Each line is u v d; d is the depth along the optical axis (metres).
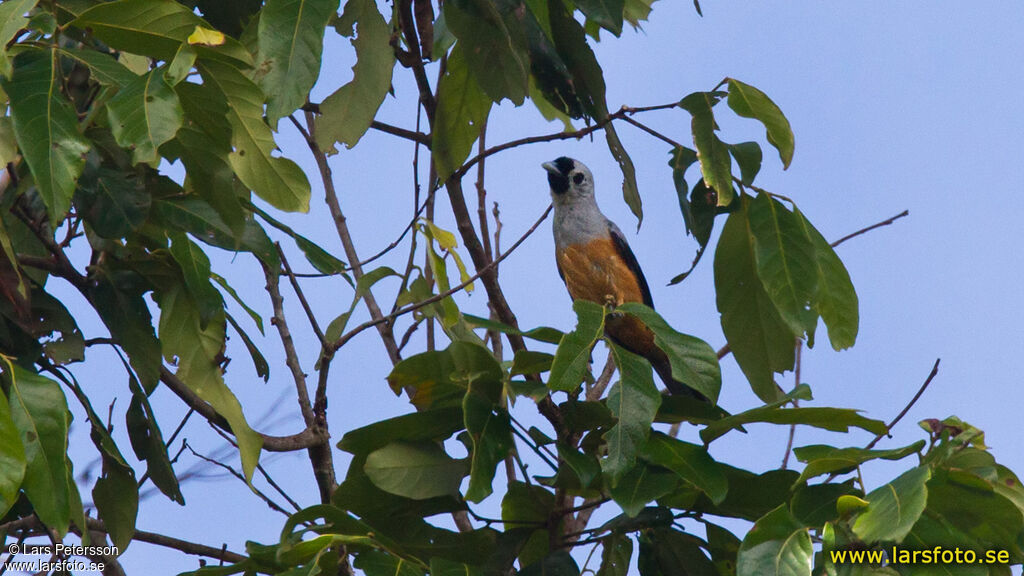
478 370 6.97
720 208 8.56
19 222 8.56
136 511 7.71
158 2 6.27
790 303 8.22
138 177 7.34
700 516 7.36
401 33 9.32
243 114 6.82
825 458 6.29
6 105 6.14
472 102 9.24
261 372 8.54
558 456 7.18
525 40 8.07
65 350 7.56
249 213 8.30
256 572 6.64
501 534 7.42
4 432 5.52
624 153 8.78
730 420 6.80
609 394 6.52
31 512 8.13
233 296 8.30
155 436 7.98
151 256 7.95
